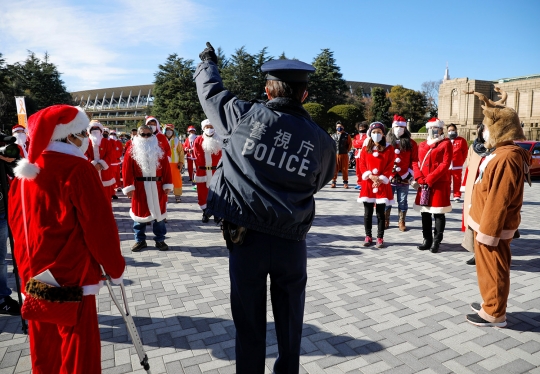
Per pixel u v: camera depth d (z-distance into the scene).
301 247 2.31
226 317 3.90
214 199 2.23
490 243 3.41
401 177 7.20
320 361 3.12
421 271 5.13
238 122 2.18
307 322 3.76
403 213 7.35
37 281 2.20
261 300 2.32
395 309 4.02
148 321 3.84
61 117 2.29
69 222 2.25
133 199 6.03
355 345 3.35
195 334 3.58
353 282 4.77
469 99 55.56
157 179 5.99
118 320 3.87
